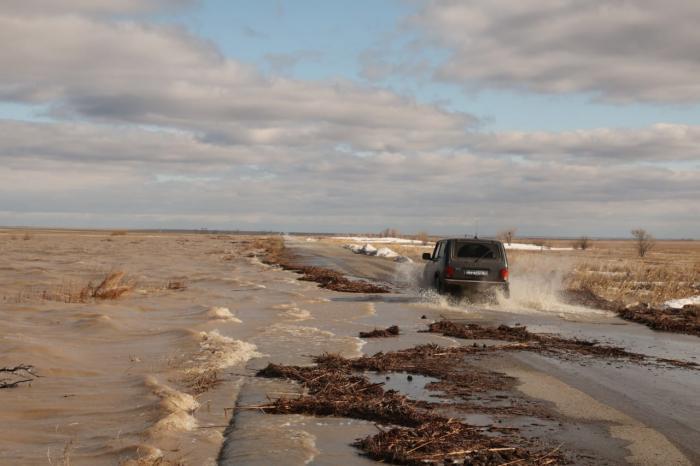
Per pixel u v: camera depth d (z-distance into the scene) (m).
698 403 7.80
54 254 46.25
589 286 24.25
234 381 8.55
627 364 10.31
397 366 9.69
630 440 6.30
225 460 5.53
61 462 5.24
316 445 6.02
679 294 22.12
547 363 10.24
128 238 114.00
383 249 49.59
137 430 6.17
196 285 23.23
